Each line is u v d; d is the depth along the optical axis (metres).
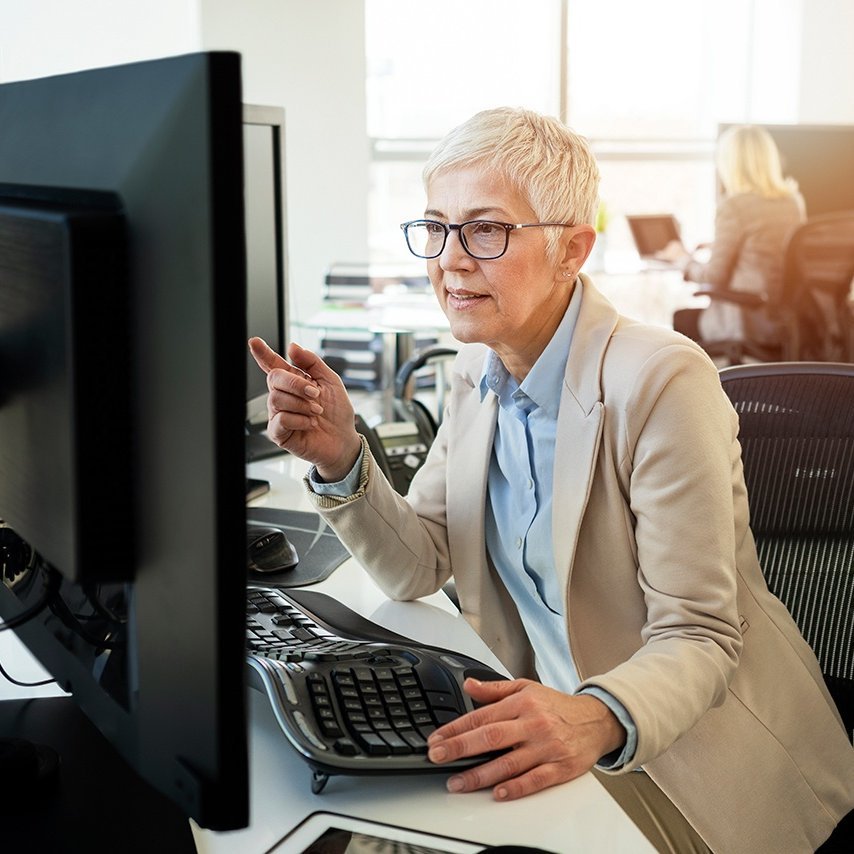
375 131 6.33
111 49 5.05
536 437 1.30
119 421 0.62
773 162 5.91
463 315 1.25
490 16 6.48
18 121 0.78
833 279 5.23
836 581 1.42
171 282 0.56
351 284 4.60
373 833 0.80
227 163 0.53
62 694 1.04
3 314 0.69
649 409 1.17
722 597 1.11
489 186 1.20
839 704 1.41
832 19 7.19
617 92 6.96
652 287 6.98
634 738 0.94
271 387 1.27
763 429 1.45
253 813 0.83
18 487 0.70
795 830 1.20
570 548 1.21
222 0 5.31
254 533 1.44
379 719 0.92
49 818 0.80
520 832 0.81
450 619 1.29
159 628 0.62
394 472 2.06
